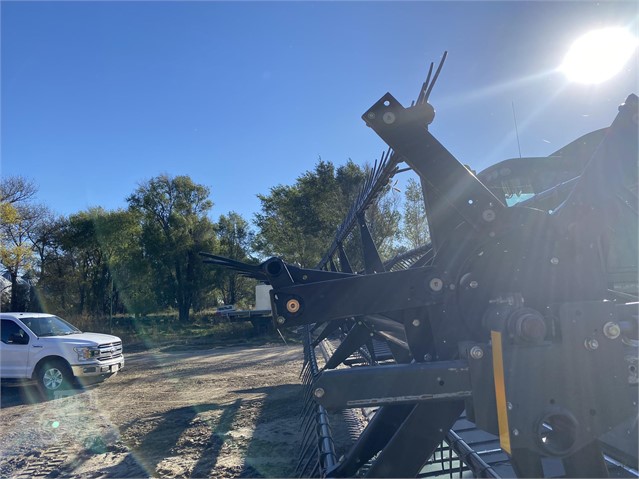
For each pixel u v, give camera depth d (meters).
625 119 2.35
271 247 31.42
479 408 2.17
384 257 11.00
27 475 5.44
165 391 10.05
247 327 25.61
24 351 10.36
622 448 2.75
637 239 2.98
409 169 3.37
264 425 6.89
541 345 2.14
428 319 2.52
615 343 2.15
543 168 3.97
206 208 42.34
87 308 35.19
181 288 39.56
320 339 6.24
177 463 5.58
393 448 2.40
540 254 2.34
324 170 19.81
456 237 2.43
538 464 2.21
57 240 36.62
